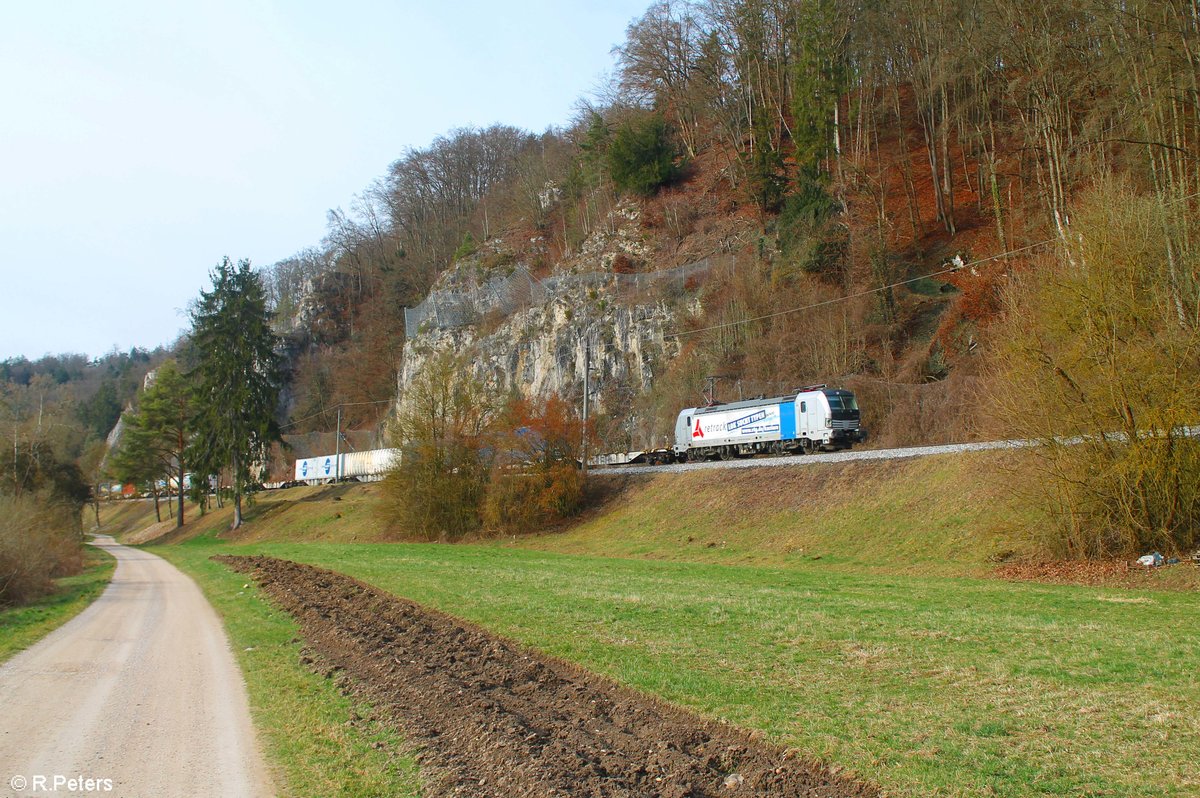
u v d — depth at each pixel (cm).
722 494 3847
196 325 6862
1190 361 2070
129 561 4941
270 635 1658
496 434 4934
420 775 777
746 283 6044
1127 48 3384
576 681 1112
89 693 1184
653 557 3412
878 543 2817
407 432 5200
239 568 3484
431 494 5031
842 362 5303
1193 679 945
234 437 6700
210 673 1316
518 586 2128
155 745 905
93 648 1598
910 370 4912
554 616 1578
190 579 3338
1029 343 2273
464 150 12719
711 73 8744
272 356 6962
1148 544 2136
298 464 8756
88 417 14262
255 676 1273
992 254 5312
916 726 821
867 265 5741
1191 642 1166
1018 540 2433
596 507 4572
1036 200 5288
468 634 1469
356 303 12769
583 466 4772
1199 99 3203
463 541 4838
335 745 885
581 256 7988
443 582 2320
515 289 8506
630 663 1152
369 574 2694
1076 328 2238
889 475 3209
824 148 7038
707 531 3578
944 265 5650
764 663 1111
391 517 5297
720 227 7281
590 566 2814
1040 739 766
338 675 1234
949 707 878
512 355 7575
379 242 12888
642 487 4494
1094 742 751
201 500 6881
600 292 7238
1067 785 659
